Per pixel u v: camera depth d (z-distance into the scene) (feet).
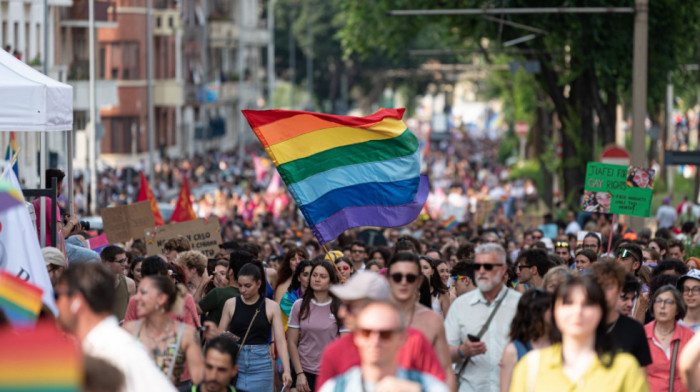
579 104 324.39
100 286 57.67
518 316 69.67
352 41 374.84
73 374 38.19
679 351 82.23
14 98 102.06
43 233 106.22
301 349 102.27
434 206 377.50
